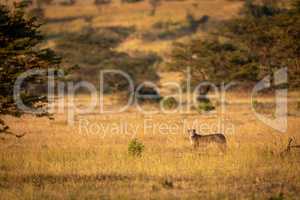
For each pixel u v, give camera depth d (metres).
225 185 47.88
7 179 51.06
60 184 47.94
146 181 49.38
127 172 53.53
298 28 152.38
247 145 68.75
